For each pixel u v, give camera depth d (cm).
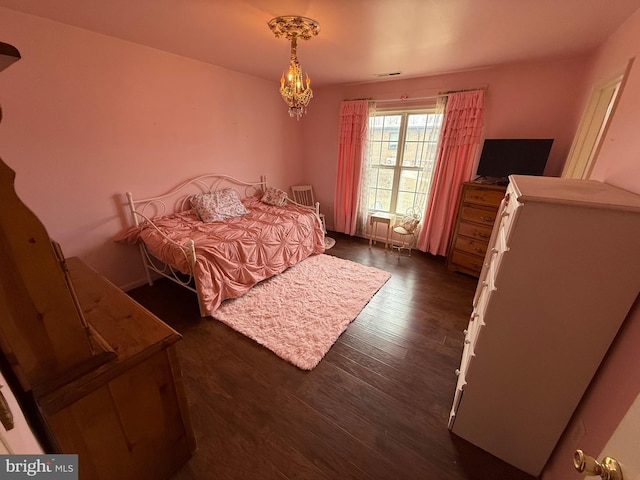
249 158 390
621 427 59
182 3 172
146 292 284
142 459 115
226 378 180
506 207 153
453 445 143
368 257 379
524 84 290
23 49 196
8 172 64
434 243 379
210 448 139
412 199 408
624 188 126
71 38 214
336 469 131
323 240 376
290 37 209
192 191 330
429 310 259
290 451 138
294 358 194
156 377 111
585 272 98
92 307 128
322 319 238
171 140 298
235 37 229
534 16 180
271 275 298
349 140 412
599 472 57
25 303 73
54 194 228
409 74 335
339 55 266
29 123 207
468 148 327
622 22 180
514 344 118
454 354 204
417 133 379
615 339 103
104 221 262
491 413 133
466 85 320
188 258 230
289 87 229
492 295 116
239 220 318
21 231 68
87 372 89
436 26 197
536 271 106
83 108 231
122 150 262
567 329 107
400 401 166
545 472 128
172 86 286
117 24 207
